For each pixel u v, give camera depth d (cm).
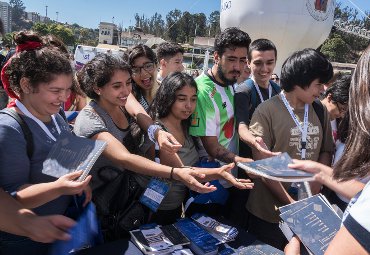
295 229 129
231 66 234
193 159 224
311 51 197
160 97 211
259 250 166
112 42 7425
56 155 141
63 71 147
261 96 264
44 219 112
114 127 195
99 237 165
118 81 190
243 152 247
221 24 1105
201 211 217
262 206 214
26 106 150
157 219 203
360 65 82
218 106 235
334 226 130
